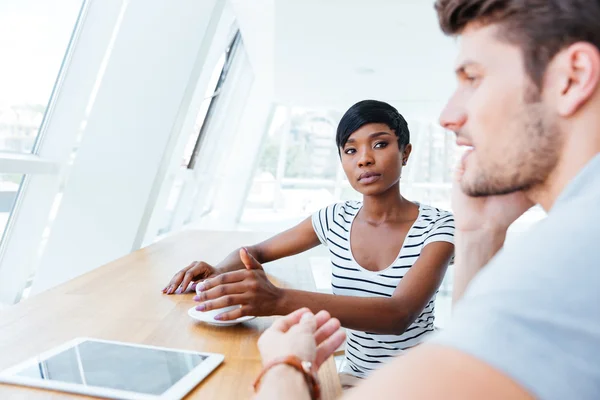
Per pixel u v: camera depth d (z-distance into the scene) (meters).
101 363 0.82
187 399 0.71
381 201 1.29
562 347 0.31
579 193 0.37
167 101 2.57
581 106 0.38
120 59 2.57
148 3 2.56
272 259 1.55
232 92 6.45
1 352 0.87
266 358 0.62
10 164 1.98
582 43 0.37
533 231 0.37
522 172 0.40
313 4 3.77
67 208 2.55
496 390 0.30
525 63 0.39
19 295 2.53
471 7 0.41
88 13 2.40
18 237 2.46
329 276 5.07
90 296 1.25
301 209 10.93
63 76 2.45
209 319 1.04
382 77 6.62
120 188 2.56
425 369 0.31
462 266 0.62
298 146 10.84
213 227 8.43
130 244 2.55
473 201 0.59
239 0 3.60
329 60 5.71
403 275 1.23
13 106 2.21
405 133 1.28
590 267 0.32
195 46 2.58
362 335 1.27
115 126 2.57
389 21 4.20
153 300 1.23
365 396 0.32
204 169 6.39
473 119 0.42
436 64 5.77
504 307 0.32
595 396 0.30
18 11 2.03
